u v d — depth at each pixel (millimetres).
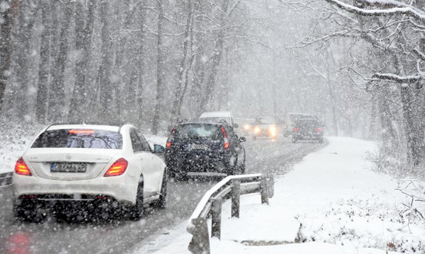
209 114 73188
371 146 100938
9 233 17922
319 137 106500
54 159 19281
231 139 39250
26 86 86875
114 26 94688
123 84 120688
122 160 20016
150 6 102875
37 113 78562
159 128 106312
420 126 58906
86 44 73000
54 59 99562
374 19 53188
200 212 14102
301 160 59906
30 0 82000
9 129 53625
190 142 37469
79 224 19984
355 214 22516
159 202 25250
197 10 98000
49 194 19062
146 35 104562
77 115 70625
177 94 89188
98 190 19234
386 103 80562
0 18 46219
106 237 17953
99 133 21234
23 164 19438
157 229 19844
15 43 82938
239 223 20109
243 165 45344
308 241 17969
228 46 115188
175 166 37344
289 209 24156
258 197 29547
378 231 18453
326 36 58062
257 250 15469
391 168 55938
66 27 80375
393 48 51375
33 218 20281
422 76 41500
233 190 21641
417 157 58656
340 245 16719
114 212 20422
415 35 57438
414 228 19359
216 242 16219
